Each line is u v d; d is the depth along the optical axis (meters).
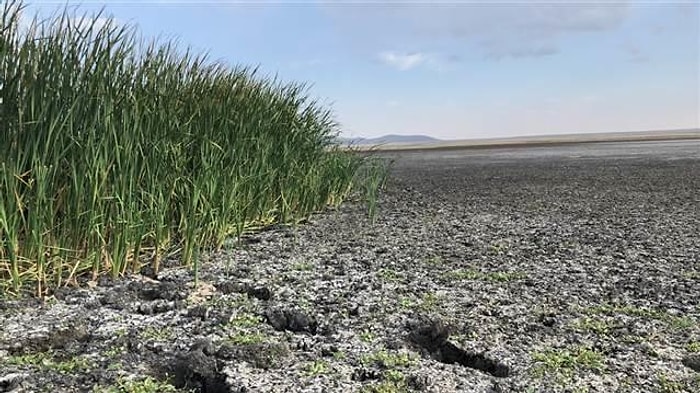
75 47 2.84
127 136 2.93
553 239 4.12
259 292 2.83
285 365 1.99
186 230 3.30
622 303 2.69
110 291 2.76
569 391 1.82
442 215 5.28
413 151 25.33
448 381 1.88
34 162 2.60
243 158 4.09
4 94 2.62
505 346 2.17
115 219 2.96
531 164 12.46
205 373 1.93
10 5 2.64
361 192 6.49
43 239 2.73
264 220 4.56
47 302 2.59
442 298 2.74
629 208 5.63
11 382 1.83
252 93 4.62
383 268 3.30
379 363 2.01
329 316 2.49
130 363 1.99
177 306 2.58
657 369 1.98
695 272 3.19
